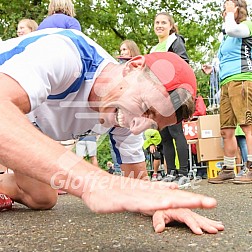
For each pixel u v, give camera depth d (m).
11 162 0.97
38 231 1.51
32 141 0.97
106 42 10.81
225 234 1.35
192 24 11.09
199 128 4.87
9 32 8.32
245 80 3.61
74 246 1.25
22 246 1.29
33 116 1.60
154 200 0.85
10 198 2.12
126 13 10.44
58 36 1.40
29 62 1.23
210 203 0.83
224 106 3.83
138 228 1.48
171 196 0.85
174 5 11.06
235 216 1.71
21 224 1.68
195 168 5.24
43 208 2.12
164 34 3.84
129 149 2.07
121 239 1.32
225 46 3.73
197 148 4.98
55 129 1.64
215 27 11.06
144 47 10.77
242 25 3.59
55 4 3.28
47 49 1.31
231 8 3.72
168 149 3.70
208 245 1.22
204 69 4.41
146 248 1.20
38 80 1.21
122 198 0.88
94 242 1.29
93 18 10.34
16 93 1.13
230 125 3.82
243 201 2.22
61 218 1.79
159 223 1.43
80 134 1.65
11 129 0.98
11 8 9.20
